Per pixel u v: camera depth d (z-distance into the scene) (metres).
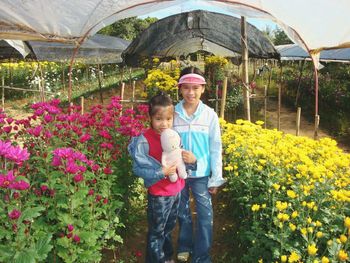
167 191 3.20
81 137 3.60
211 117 3.48
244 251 3.72
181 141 3.43
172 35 9.06
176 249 4.08
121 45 20.16
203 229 3.46
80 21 6.04
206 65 11.97
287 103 15.73
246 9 5.03
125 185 4.05
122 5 5.72
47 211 2.86
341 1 5.73
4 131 3.95
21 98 15.58
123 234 4.13
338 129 11.55
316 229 3.02
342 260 2.46
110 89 19.03
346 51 14.31
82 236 2.83
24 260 2.27
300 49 17.06
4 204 2.43
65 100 15.54
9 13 5.51
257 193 3.97
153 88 10.27
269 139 5.03
